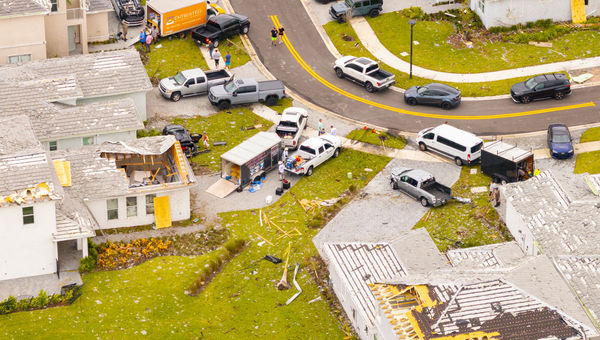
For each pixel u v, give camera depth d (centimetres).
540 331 4631
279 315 5556
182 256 6006
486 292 4781
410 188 6538
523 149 7081
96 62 7300
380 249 5578
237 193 6650
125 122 6781
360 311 5153
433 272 5203
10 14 7375
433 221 6347
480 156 6888
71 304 5556
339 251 5566
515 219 6012
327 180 6812
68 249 5956
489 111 7575
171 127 7056
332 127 7150
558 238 5553
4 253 5628
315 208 6488
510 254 5650
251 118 7506
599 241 5409
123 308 5559
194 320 5512
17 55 7569
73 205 5919
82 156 6222
